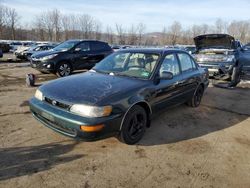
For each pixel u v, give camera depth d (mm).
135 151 3445
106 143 3623
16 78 8719
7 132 3840
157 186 2740
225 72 8781
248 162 3336
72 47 9180
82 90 3340
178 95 4613
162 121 4656
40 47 17750
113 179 2812
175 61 4645
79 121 2963
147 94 3664
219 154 3510
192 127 4449
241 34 51094
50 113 3201
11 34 50812
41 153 3277
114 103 3146
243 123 4816
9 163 3010
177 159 3309
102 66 4531
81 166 3029
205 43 9836
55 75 9414
